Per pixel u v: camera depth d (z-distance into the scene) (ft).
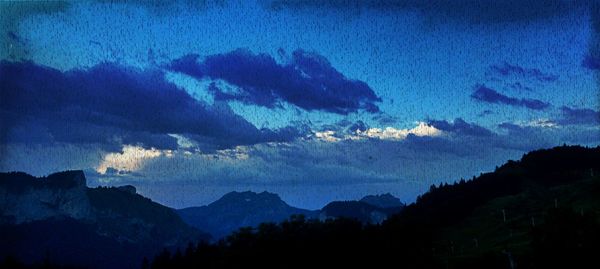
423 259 636.48
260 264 607.37
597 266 493.36
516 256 598.34
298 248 605.31
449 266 652.48
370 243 618.44
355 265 592.60
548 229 538.88
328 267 591.37
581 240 521.65
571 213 540.52
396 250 624.59
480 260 647.56
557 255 512.63
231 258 640.99
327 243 609.42
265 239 635.66
